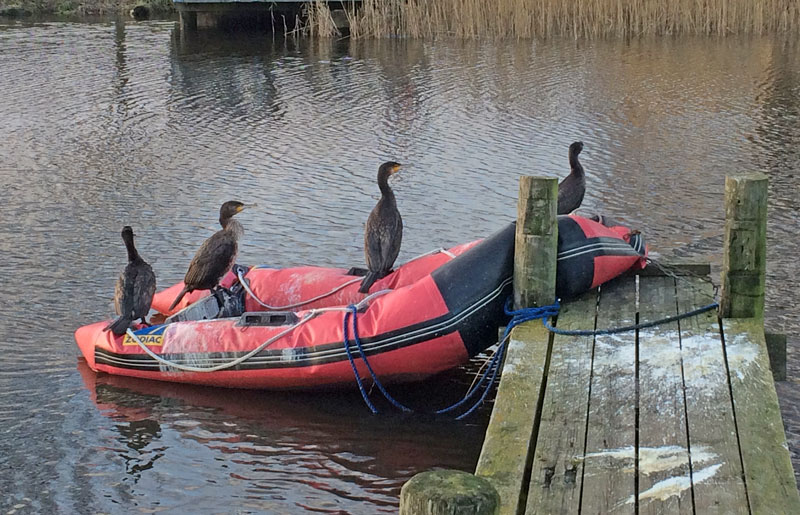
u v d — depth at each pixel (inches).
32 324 338.0
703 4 949.8
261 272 337.1
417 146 569.9
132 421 279.1
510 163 530.9
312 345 280.5
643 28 951.0
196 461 258.5
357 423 275.9
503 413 212.4
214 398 291.9
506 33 963.3
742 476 182.4
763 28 952.9
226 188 494.6
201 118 652.1
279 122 637.9
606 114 635.5
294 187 494.3
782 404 269.4
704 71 765.3
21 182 506.3
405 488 109.1
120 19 1149.7
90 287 368.8
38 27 1066.1
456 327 267.9
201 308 320.5
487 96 697.6
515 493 181.6
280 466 255.6
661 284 283.3
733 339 239.9
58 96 716.0
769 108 642.2
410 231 425.4
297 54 896.9
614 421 205.6
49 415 282.4
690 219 434.6
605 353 238.1
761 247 248.2
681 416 205.6
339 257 396.8
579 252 269.7
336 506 236.4
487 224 434.0
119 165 539.5
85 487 246.7
